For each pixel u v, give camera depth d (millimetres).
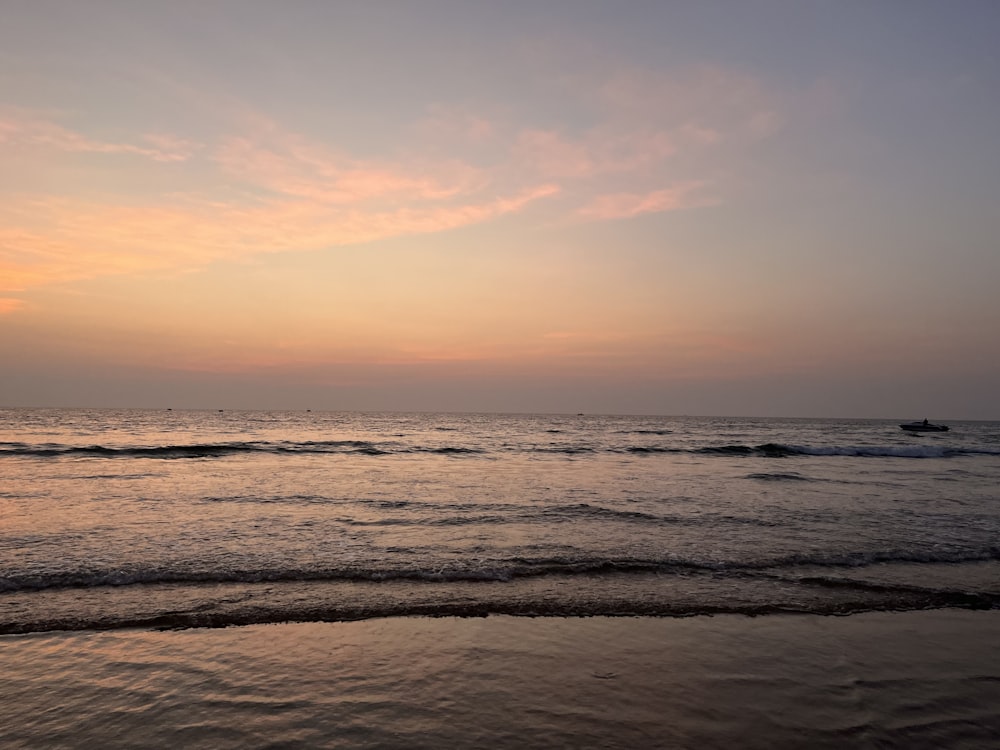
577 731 4520
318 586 8047
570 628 6730
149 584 7961
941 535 12438
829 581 8750
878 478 24984
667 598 7844
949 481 24297
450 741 4320
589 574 8914
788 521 13688
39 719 4492
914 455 42312
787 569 9438
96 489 17266
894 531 12750
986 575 9469
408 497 16656
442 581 8406
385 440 48719
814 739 4500
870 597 8070
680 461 33594
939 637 6746
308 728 4461
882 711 4980
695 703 5027
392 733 4414
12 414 108312
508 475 23781
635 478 23359
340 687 5160
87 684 5094
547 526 12633
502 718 4691
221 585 7980
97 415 111312
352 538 11094
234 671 5426
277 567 8859
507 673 5535
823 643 6461
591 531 12148
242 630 6430
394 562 9328
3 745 4117
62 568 8523
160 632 6316
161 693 4969
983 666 5992
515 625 6781
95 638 6105
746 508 15578
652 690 5254
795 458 37500
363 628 6574
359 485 19438
